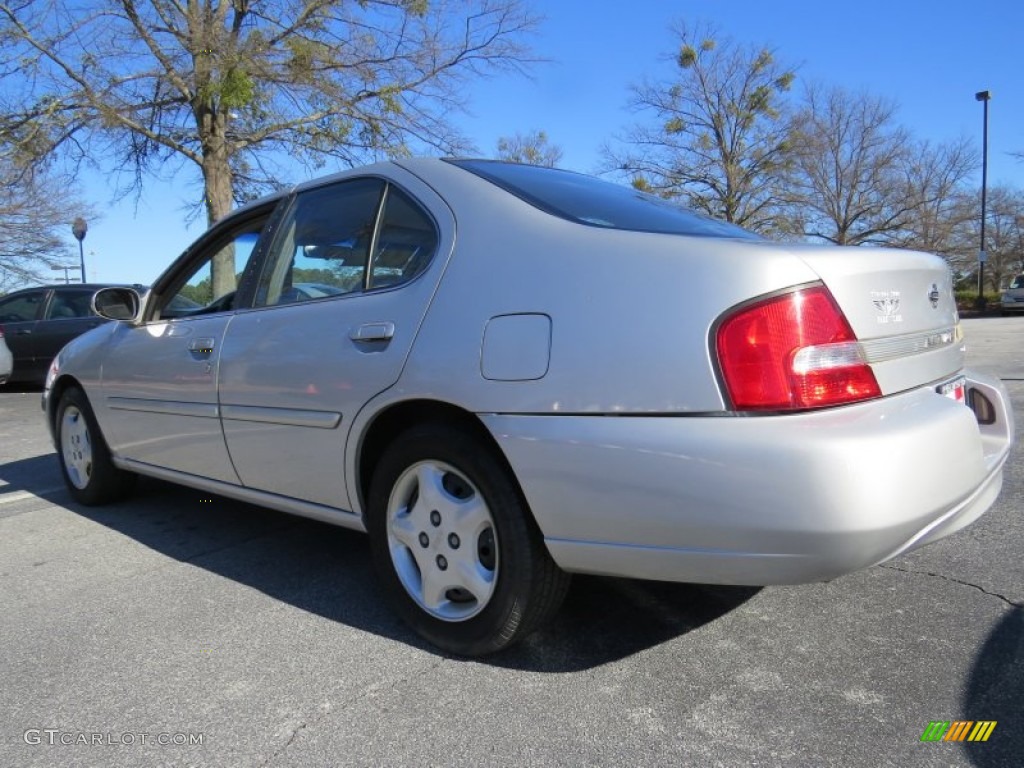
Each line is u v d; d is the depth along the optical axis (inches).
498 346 94.5
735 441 79.7
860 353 84.4
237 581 136.9
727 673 99.5
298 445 120.3
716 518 80.7
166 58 511.5
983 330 745.6
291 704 95.8
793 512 77.4
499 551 97.5
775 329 81.0
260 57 513.3
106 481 181.8
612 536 87.2
